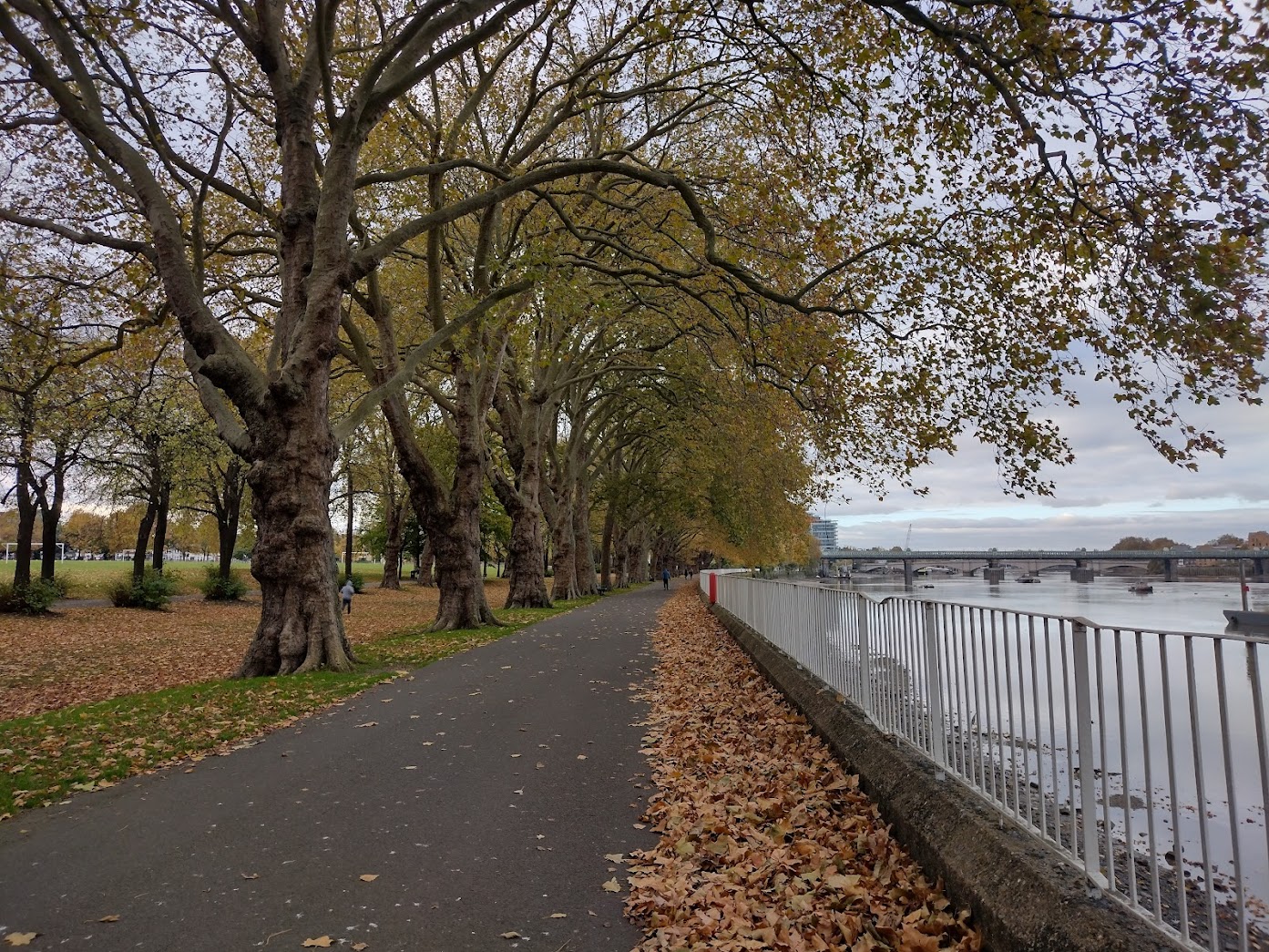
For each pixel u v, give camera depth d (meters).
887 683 5.99
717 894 4.18
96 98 12.02
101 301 17.38
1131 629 2.84
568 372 32.28
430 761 7.11
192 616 29.47
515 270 16.89
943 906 3.74
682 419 32.16
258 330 22.42
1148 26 8.38
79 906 4.05
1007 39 9.70
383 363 18.97
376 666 13.22
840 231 13.48
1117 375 10.22
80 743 7.55
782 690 9.78
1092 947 2.72
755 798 5.89
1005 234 11.37
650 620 24.14
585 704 9.97
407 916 3.95
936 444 12.50
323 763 7.01
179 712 9.11
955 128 10.79
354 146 12.50
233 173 18.89
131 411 24.31
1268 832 2.31
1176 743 4.14
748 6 11.85
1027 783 3.73
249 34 13.34
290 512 12.44
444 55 12.16
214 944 3.63
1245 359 7.93
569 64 19.73
